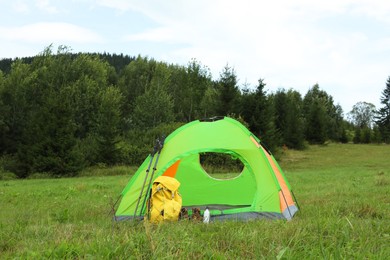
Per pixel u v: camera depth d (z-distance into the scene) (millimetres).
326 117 65125
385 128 70438
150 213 6855
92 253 3959
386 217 6863
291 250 3820
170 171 9383
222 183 9344
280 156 44031
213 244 4477
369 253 3824
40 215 8539
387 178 16281
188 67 59344
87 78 54500
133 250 3877
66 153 31938
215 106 44000
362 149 55844
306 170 32781
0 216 8680
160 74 68625
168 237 4391
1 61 79688
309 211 7992
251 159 7754
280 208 7410
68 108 33125
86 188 15430
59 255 3986
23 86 45969
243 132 7953
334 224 5121
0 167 33875
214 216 7469
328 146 59719
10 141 43500
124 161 37125
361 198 10008
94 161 36125
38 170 31578
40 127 32656
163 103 52656
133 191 7617
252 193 9188
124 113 65625
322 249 3633
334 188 13336
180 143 7785
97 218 7781
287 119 53969
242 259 3916
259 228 5406
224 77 43344
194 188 9383
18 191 15023
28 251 4219
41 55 55469
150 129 47000
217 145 7680
